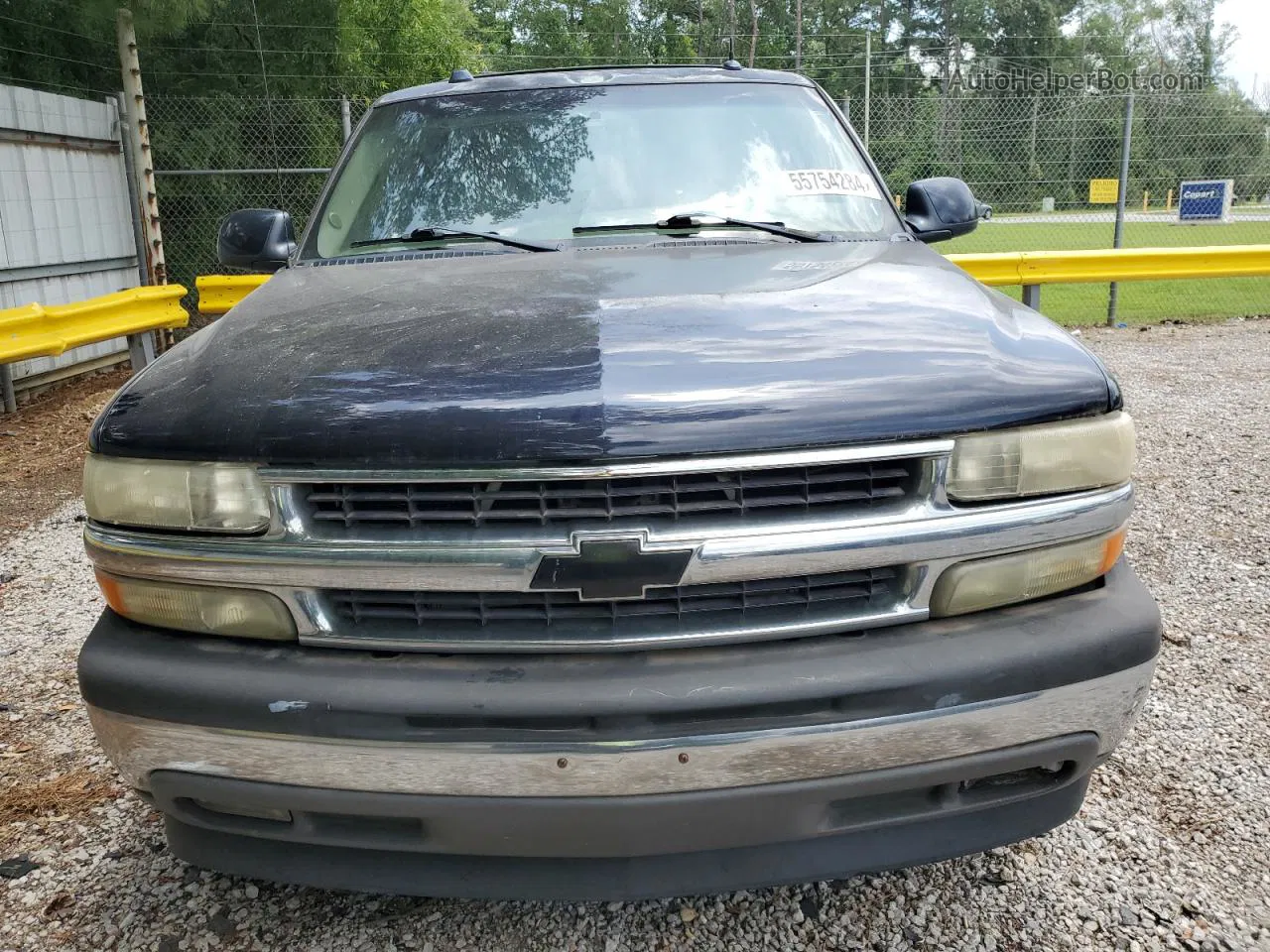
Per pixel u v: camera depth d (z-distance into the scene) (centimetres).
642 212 294
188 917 227
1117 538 195
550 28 4659
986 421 180
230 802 183
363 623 181
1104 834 246
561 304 216
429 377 183
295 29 1431
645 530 170
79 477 611
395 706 170
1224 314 1146
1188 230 1661
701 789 172
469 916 225
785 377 181
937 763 178
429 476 170
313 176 1364
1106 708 186
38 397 835
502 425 170
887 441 175
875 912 223
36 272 835
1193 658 334
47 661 361
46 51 1259
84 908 231
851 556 175
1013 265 948
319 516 177
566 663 173
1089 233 1742
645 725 170
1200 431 628
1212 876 231
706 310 209
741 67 354
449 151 318
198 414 185
